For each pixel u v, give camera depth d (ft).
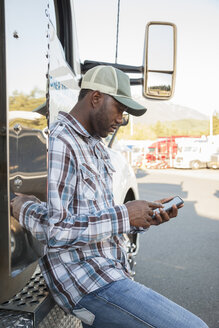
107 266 4.23
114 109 4.46
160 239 18.53
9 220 3.43
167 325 3.93
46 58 4.05
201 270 13.84
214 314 10.34
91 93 4.46
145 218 4.20
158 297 4.15
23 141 3.56
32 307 3.94
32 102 3.70
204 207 28.58
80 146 4.28
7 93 3.29
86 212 4.10
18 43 3.46
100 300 4.08
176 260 15.07
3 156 3.34
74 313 4.26
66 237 3.83
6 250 3.46
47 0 4.10
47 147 4.02
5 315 3.87
